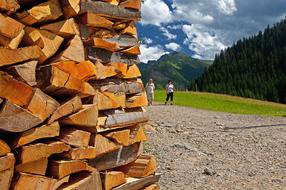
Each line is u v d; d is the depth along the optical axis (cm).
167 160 1105
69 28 478
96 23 513
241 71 13450
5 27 400
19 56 416
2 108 396
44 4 453
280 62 13350
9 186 409
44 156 434
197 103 4453
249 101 6700
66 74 456
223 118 2375
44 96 432
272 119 2523
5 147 402
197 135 1520
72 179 484
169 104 3522
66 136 469
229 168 1082
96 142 507
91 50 517
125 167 593
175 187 887
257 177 1013
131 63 591
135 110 596
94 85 522
